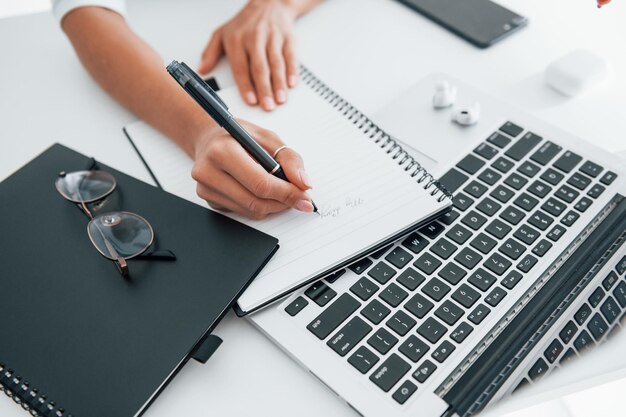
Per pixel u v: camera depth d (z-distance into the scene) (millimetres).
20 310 570
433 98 771
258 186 612
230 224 633
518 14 921
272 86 812
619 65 826
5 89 847
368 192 657
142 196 668
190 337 541
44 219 649
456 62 860
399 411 498
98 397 508
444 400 502
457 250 607
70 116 807
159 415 520
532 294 570
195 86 606
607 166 675
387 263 601
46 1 1595
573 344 541
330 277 596
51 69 875
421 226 628
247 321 582
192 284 579
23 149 767
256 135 680
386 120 764
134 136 771
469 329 543
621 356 531
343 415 514
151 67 794
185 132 722
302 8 948
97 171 692
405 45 895
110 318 558
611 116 761
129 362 527
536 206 643
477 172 686
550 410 860
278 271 593
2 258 614
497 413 504
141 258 602
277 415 516
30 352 541
